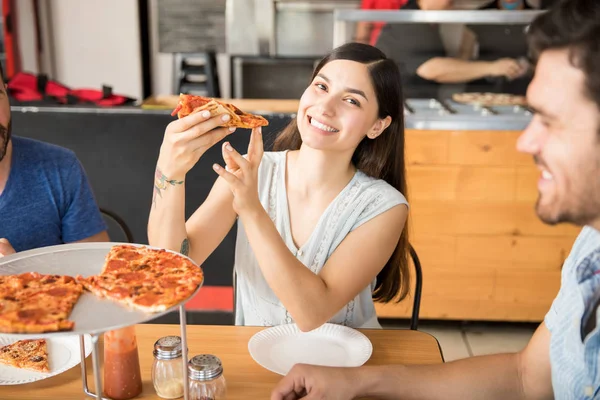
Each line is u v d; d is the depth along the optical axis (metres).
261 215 1.20
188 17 4.84
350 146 1.38
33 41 4.90
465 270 2.92
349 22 2.93
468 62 2.99
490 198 2.84
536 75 0.76
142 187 2.77
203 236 1.44
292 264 1.22
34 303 0.91
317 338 1.29
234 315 1.65
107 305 0.93
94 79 5.17
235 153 1.17
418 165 2.82
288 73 4.70
